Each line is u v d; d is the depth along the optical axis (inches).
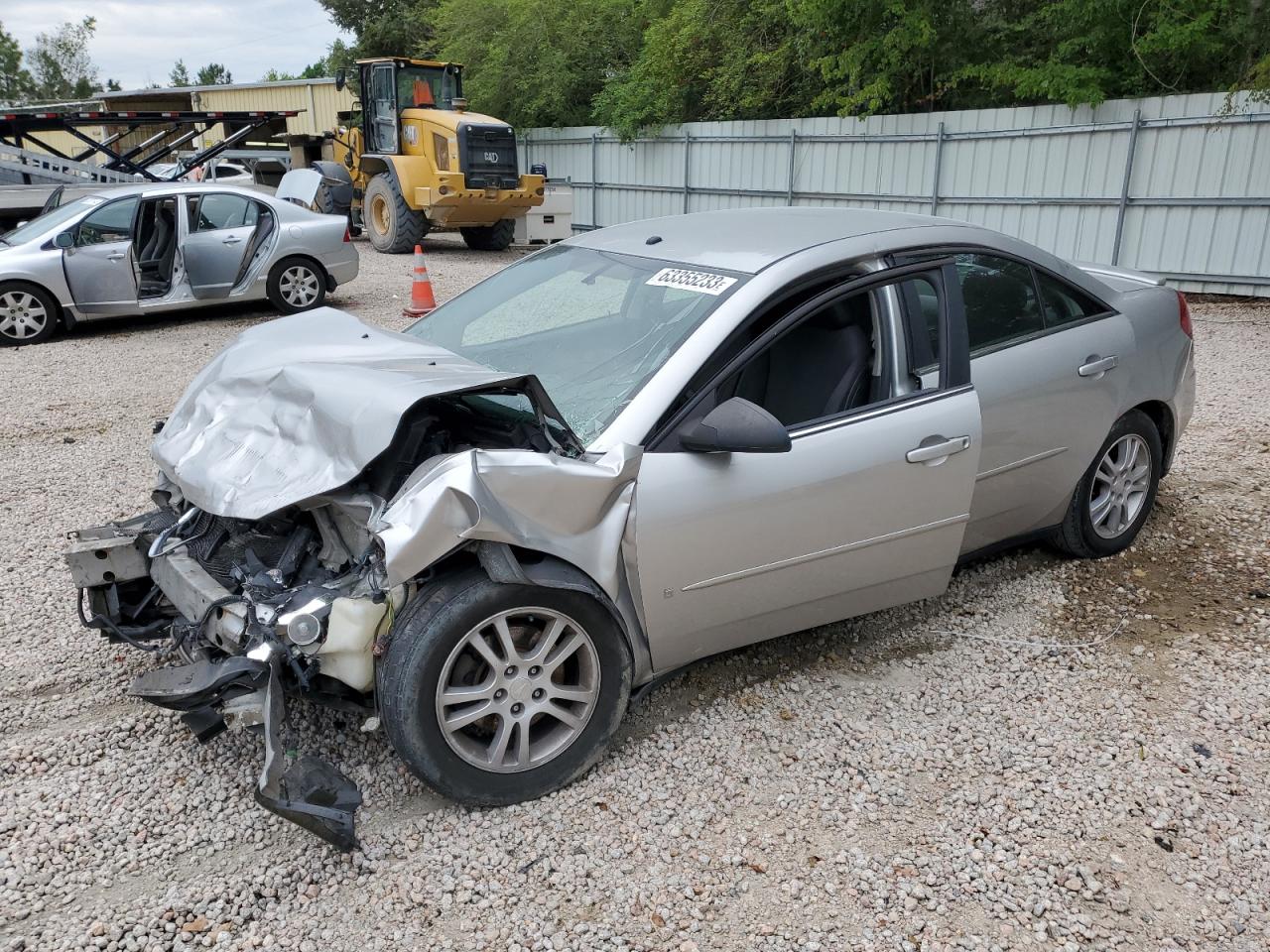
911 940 95.3
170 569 119.4
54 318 389.1
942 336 135.4
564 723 115.1
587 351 130.3
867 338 132.3
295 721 127.4
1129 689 138.2
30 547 187.2
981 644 150.3
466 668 109.8
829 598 131.4
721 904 99.6
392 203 667.4
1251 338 381.4
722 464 116.3
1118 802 115.0
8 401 301.1
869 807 114.0
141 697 100.9
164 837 108.7
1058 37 562.3
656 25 772.6
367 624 104.9
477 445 121.2
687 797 115.3
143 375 334.3
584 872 103.7
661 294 131.7
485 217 677.3
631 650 118.0
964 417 133.2
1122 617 157.9
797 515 121.6
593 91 905.5
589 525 109.3
